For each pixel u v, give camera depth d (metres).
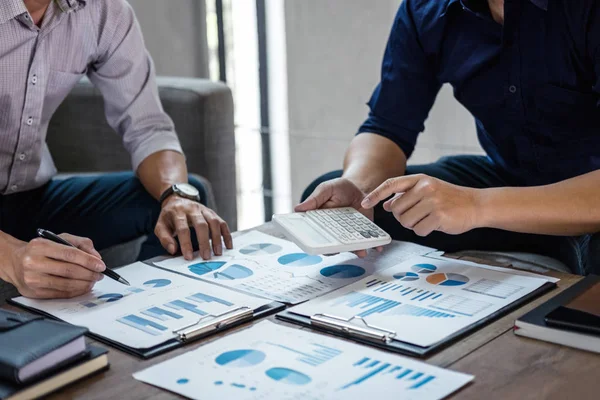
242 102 2.85
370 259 1.21
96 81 1.75
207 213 1.36
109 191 1.74
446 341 0.88
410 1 1.57
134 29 1.70
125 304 1.04
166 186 1.59
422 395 0.76
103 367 0.85
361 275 1.13
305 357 0.86
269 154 2.81
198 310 1.01
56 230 1.70
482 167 1.66
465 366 0.83
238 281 1.13
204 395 0.78
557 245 1.47
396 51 1.60
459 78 1.50
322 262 1.20
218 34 2.85
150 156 1.68
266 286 1.10
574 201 1.13
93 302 1.06
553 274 1.13
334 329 0.93
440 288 1.06
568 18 1.33
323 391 0.77
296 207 1.28
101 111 2.13
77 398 0.79
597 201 1.13
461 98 1.54
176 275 1.17
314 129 2.65
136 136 1.72
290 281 1.12
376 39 2.39
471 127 2.25
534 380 0.80
